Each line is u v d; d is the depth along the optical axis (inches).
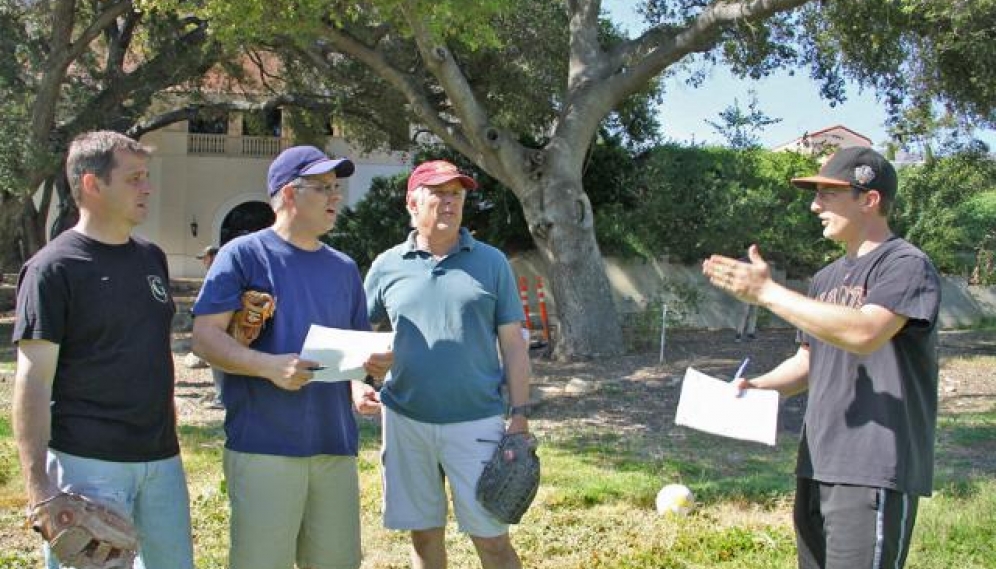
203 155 1384.1
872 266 137.0
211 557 214.4
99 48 1053.8
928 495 135.9
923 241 937.5
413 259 174.1
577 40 666.2
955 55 603.5
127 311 137.3
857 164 139.3
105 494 133.2
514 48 762.2
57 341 131.1
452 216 169.3
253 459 150.7
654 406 469.7
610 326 662.5
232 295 149.9
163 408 142.7
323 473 157.2
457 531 236.8
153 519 141.9
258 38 615.2
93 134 138.5
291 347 153.1
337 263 160.9
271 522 150.9
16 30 745.0
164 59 797.2
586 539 232.5
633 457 339.6
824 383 140.1
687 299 767.7
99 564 129.0
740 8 582.2
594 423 423.8
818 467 137.9
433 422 169.5
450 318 169.2
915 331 132.0
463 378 168.4
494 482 163.5
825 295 144.1
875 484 131.6
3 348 721.0
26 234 1069.8
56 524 126.5
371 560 216.4
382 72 650.2
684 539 230.1
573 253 651.5
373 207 970.1
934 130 639.8
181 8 531.8
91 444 134.1
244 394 152.3
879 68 635.5
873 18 581.0
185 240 1386.6
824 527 140.4
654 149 938.1
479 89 820.0
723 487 282.5
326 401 154.6
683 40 613.0
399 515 174.1
